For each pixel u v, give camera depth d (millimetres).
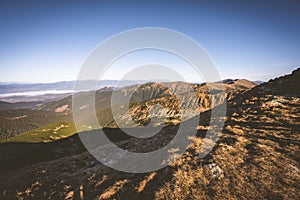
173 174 13422
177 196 11164
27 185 17406
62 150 58125
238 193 10828
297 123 18281
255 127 19547
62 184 16391
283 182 11133
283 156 13781
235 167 13305
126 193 12539
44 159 51750
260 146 15688
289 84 30703
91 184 14938
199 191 11414
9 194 16141
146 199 11453
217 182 12000
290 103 23297
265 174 12094
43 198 14422
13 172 25188
